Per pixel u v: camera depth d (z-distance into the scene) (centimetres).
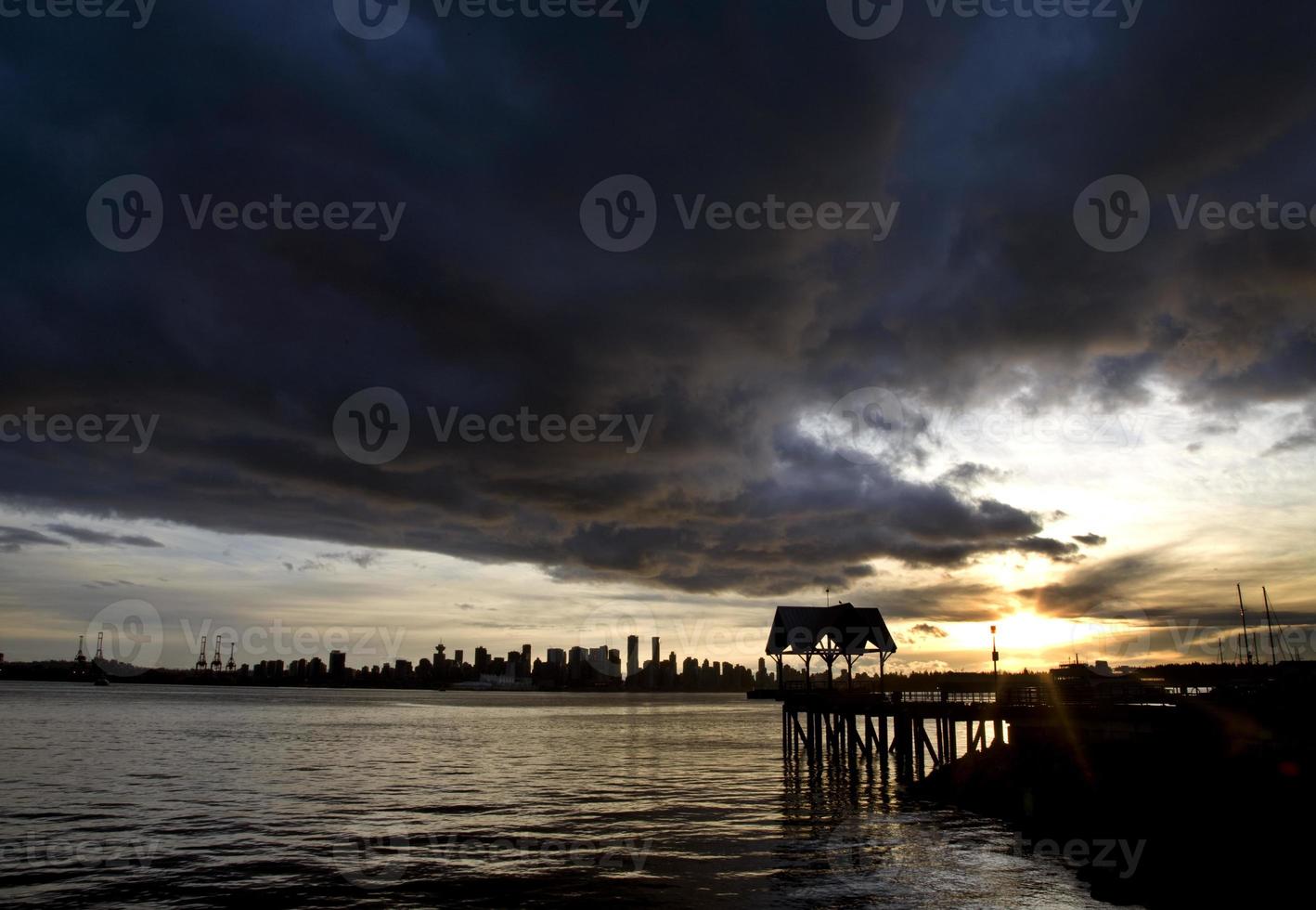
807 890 2303
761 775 4972
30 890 2359
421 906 2202
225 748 6944
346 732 9600
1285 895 1906
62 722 10300
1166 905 2053
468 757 6419
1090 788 2908
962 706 3812
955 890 2269
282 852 2828
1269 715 2331
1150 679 4209
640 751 6956
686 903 2203
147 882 2436
